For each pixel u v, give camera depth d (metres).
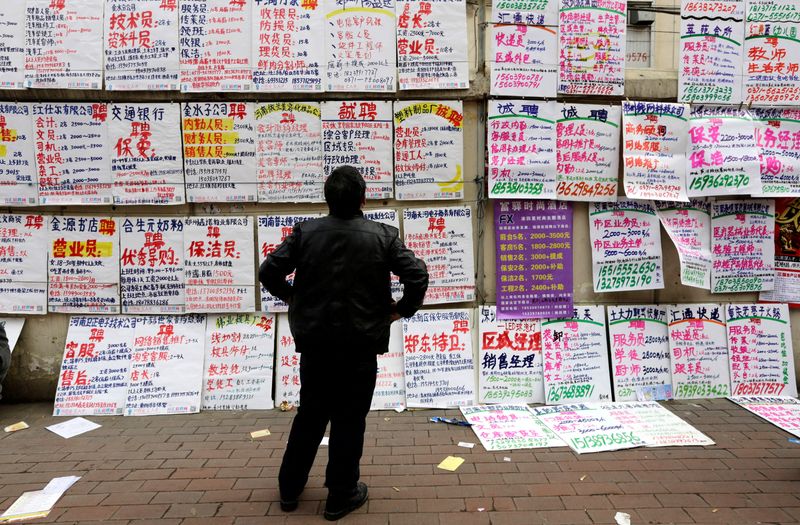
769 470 3.32
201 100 4.32
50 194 4.33
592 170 4.44
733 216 4.59
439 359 4.41
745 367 4.56
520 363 4.45
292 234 2.81
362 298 2.71
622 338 4.53
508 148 4.38
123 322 4.43
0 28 4.23
